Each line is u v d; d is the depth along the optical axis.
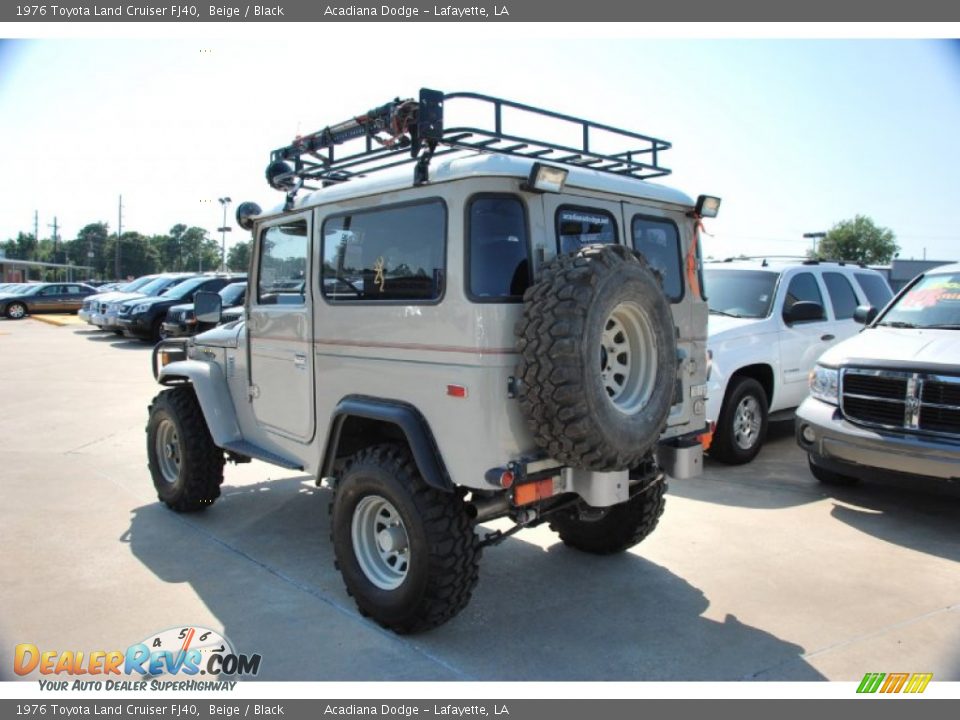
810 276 8.11
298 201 4.46
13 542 5.02
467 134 3.76
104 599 4.12
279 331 4.66
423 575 3.52
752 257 8.77
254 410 5.04
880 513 5.66
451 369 3.43
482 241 3.38
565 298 3.15
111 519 5.55
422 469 3.46
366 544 3.92
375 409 3.76
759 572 4.55
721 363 6.82
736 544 5.02
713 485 6.43
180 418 5.45
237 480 6.72
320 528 5.39
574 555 4.88
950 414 5.01
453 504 3.57
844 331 8.27
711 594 4.24
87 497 6.09
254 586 4.33
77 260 115.94
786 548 4.95
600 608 4.06
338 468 4.41
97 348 17.75
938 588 4.30
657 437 3.60
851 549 4.92
